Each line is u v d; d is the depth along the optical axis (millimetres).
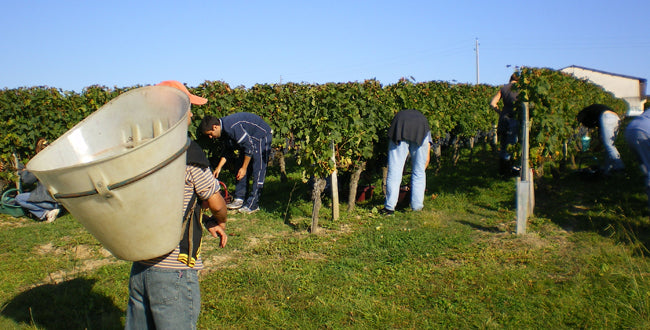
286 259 5422
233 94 9781
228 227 6820
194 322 2725
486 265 4961
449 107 11102
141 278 2645
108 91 9859
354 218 7102
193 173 2637
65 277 5031
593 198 7531
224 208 2793
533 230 6145
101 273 5102
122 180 2092
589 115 7922
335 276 4832
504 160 9398
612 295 4086
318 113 6742
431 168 11359
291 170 12039
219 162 8375
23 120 8922
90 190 2078
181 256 2611
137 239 2283
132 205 2162
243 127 7281
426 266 5023
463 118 11516
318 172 6457
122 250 2318
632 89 51000
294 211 7434
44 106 9211
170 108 2555
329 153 6484
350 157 7156
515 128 9109
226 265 5320
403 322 3867
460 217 6988
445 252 5457
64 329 3977
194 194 2678
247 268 5113
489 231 6246
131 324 2756
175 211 2355
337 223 6820
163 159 2178
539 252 5297
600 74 51844
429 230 6293
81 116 9461
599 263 4832
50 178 2078
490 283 4504
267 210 7762
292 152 12109
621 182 8234
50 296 4566
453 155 11617
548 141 6809
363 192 8156
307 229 6629
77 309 4309
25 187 10008
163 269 2576
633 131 5395
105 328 3945
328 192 8164
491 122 14000
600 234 5840
